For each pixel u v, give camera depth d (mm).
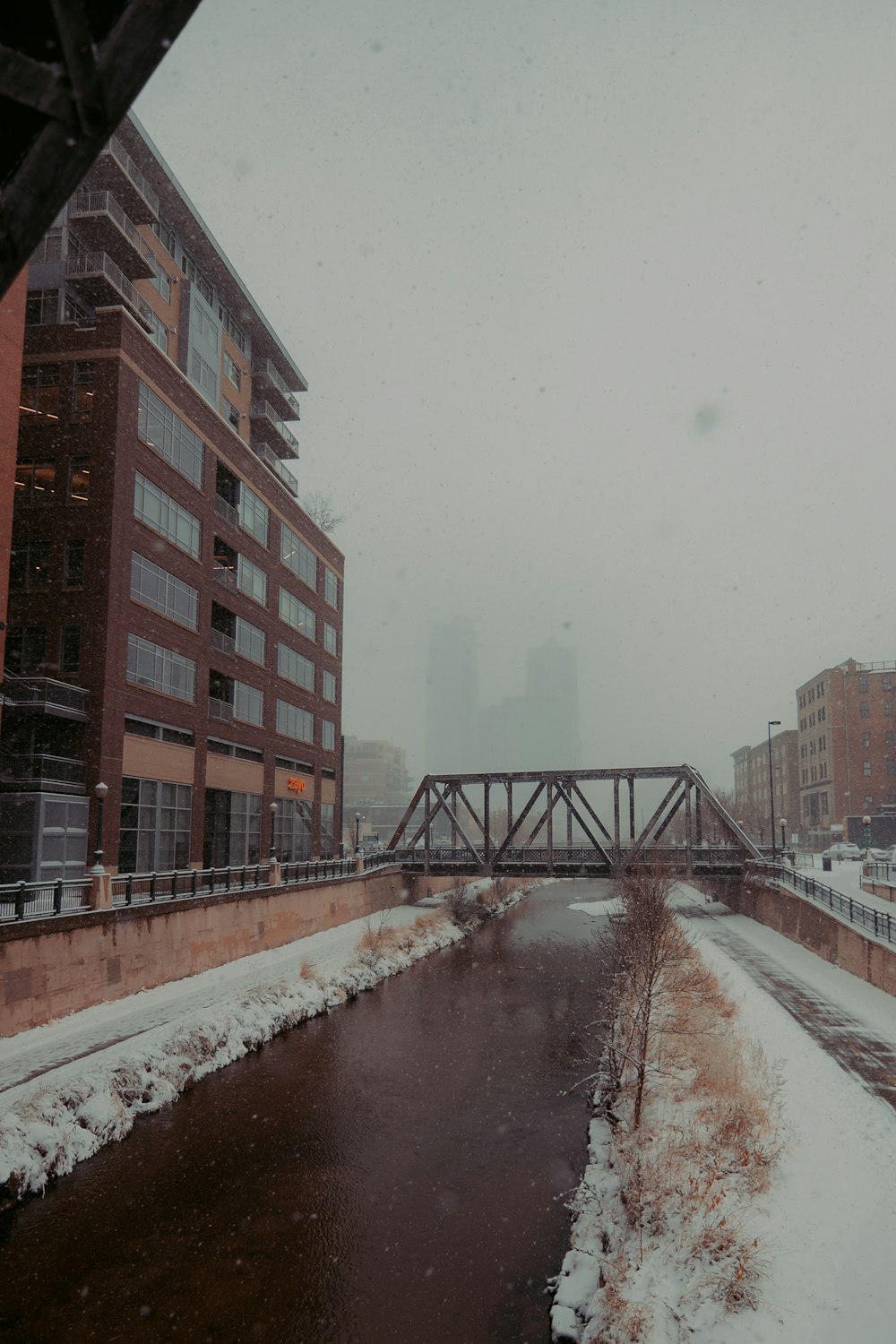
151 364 32312
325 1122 17219
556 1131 16938
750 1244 10766
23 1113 14750
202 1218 13258
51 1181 14250
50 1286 11391
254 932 30656
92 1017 20672
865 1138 13828
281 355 51375
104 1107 16078
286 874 36281
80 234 33188
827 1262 10461
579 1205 13289
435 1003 27469
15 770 26125
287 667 46406
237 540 40125
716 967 27766
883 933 26172
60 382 30359
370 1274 11828
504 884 62438
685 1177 12969
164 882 30844
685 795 44469
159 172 37031
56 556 29438
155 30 3201
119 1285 11430
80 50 3088
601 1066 19188
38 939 19578
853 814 82438
